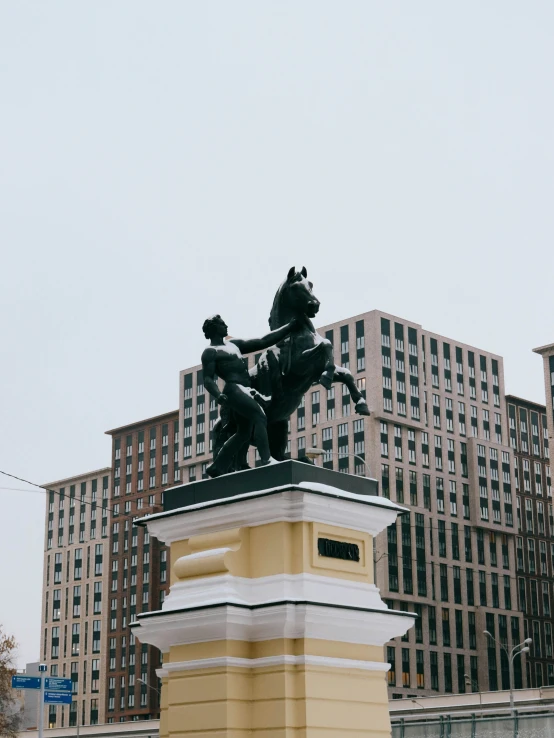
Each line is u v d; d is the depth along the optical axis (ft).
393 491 445.78
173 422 537.24
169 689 43.47
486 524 481.87
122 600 529.45
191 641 43.24
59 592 568.00
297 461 43.32
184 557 44.55
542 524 525.34
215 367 46.96
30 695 107.76
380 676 44.21
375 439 445.37
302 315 47.75
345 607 42.22
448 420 484.74
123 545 539.29
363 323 465.06
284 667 41.01
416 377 470.80
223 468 47.47
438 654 447.01
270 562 42.68
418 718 253.03
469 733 170.71
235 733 40.98
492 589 479.41
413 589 444.14
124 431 558.97
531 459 532.32
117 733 362.33
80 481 579.07
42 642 566.36
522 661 482.28
